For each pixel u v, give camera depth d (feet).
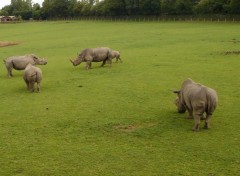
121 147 36.73
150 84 64.08
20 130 42.93
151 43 132.67
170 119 44.83
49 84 68.95
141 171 31.60
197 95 39.75
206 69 75.31
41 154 35.65
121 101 53.88
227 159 33.22
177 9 309.42
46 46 143.54
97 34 190.08
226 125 41.86
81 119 46.09
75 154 35.40
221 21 246.88
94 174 31.37
